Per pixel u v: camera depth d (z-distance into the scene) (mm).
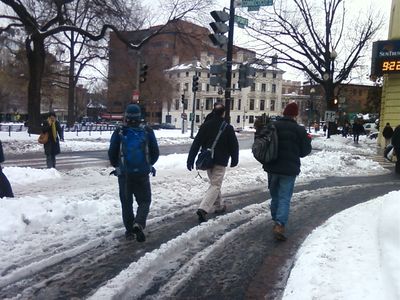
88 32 28828
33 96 29953
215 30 12922
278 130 6609
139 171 5984
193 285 4742
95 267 5113
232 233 6777
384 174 15109
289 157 6523
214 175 7504
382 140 27594
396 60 25156
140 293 4484
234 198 9570
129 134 6020
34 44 29281
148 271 5082
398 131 15148
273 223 7461
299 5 32156
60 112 89062
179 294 4500
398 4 26656
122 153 5977
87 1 25703
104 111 91562
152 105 76125
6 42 32812
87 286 4570
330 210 8578
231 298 4426
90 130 38500
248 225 7301
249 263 5473
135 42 28719
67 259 5336
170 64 61719
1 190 7863
